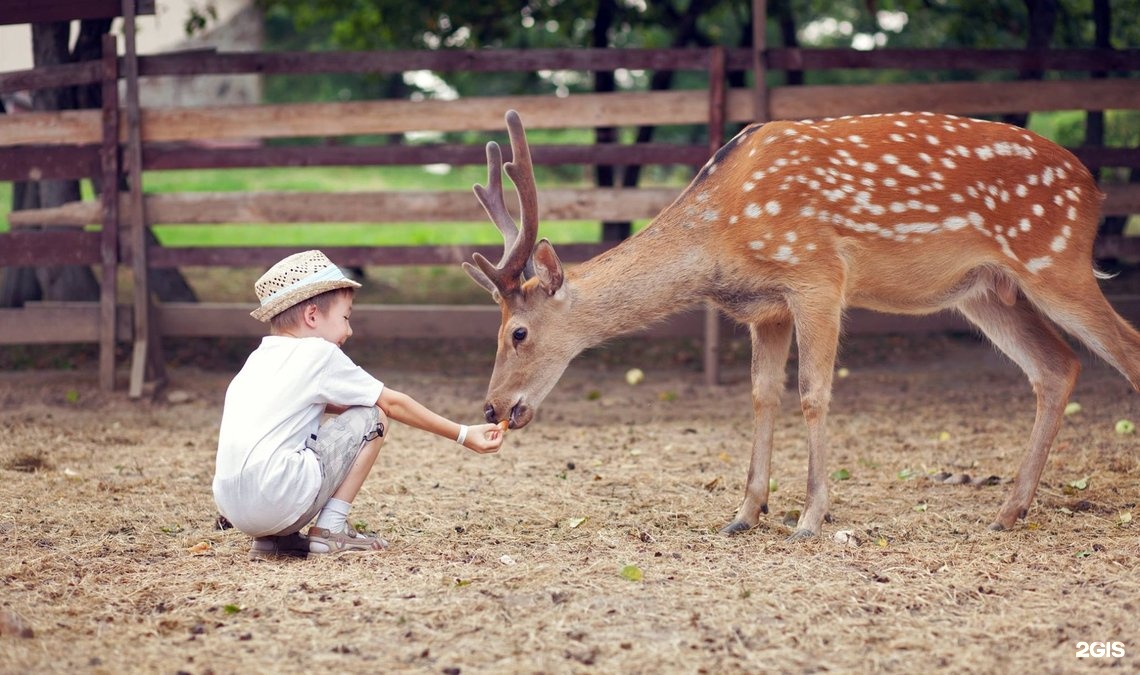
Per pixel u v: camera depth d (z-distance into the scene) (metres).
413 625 4.23
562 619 4.29
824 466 5.65
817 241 5.68
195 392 10.17
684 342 12.52
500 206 6.32
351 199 10.44
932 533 5.68
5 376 10.59
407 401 5.26
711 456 7.75
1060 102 10.26
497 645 4.05
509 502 6.41
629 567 4.82
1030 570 4.94
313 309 5.22
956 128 5.92
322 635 4.15
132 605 4.52
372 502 6.39
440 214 10.45
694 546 5.43
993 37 15.95
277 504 4.98
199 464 7.44
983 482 6.79
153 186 21.84
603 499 6.50
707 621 4.28
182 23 18.52
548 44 21.02
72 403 9.67
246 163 10.37
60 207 10.21
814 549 5.30
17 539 5.53
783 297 5.80
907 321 10.91
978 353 11.69
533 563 5.07
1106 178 15.35
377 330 10.81
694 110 10.38
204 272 15.15
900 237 5.77
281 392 5.05
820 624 4.27
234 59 10.34
